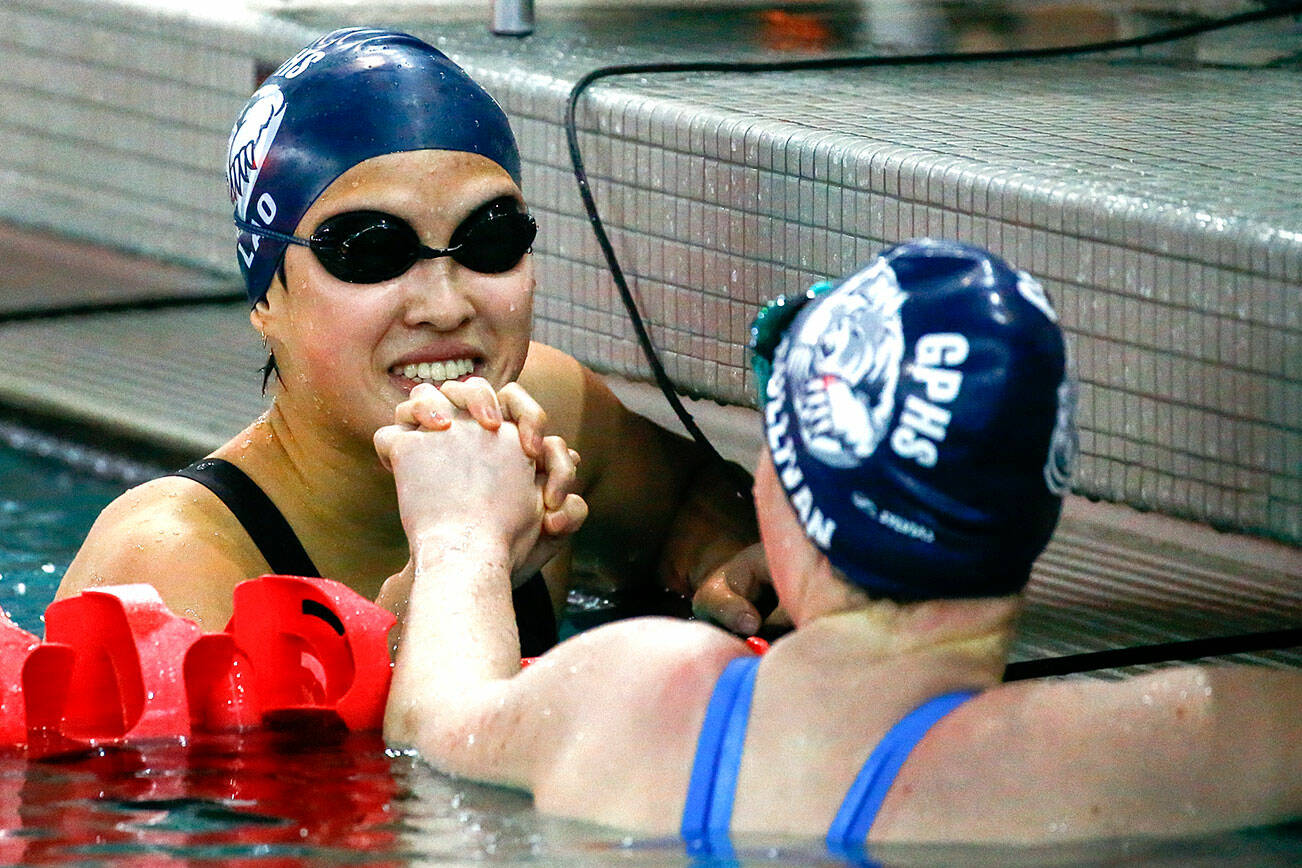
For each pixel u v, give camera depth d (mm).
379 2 14070
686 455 9914
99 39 15930
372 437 7918
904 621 5375
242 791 6176
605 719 5727
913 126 9594
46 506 11961
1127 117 9953
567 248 10469
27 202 17203
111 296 16656
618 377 10484
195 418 13109
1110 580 9539
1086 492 8500
